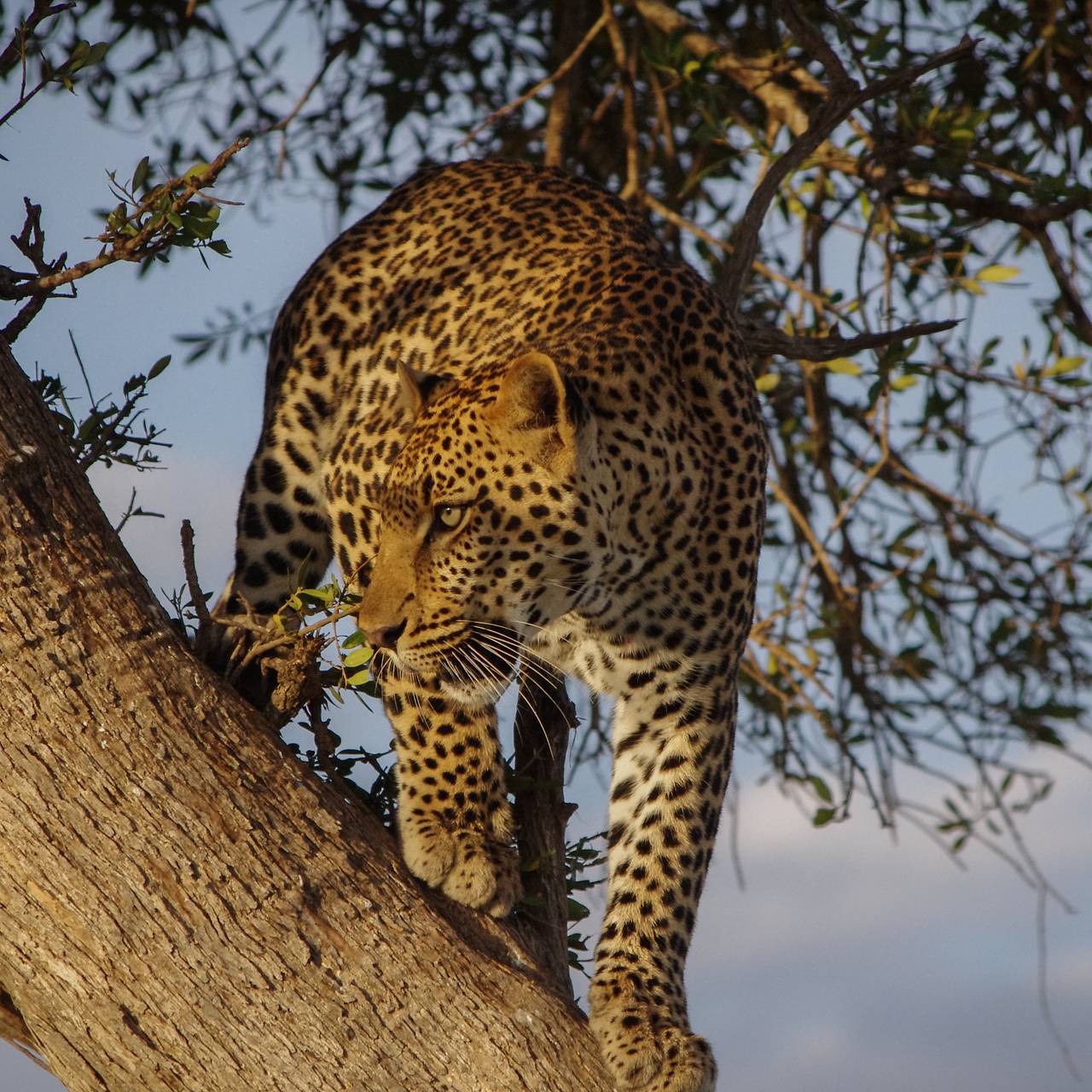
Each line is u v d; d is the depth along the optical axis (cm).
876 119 1012
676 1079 620
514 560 688
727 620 738
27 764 521
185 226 568
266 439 880
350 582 713
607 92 1273
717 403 747
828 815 1045
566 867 747
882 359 934
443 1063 537
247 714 574
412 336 848
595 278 785
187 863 527
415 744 705
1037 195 989
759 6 1194
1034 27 1133
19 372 563
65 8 591
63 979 524
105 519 571
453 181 920
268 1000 525
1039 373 1061
